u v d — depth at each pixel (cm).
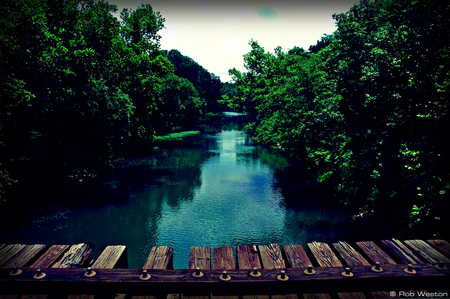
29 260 351
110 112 2977
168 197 2655
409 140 1388
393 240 392
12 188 2469
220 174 3366
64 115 2672
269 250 372
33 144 2428
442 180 1130
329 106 2152
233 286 292
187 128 8175
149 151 4772
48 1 2819
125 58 3575
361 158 1717
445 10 1244
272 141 5166
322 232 1941
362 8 1906
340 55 1878
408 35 1407
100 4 3181
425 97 1272
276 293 295
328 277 295
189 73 12275
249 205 2441
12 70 2172
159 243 1866
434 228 1198
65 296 313
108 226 2089
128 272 302
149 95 4334
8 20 2144
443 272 301
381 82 1498
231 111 16262
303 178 3150
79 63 2727
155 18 4019
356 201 2250
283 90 3456
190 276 297
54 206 2434
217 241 1875
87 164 3005
